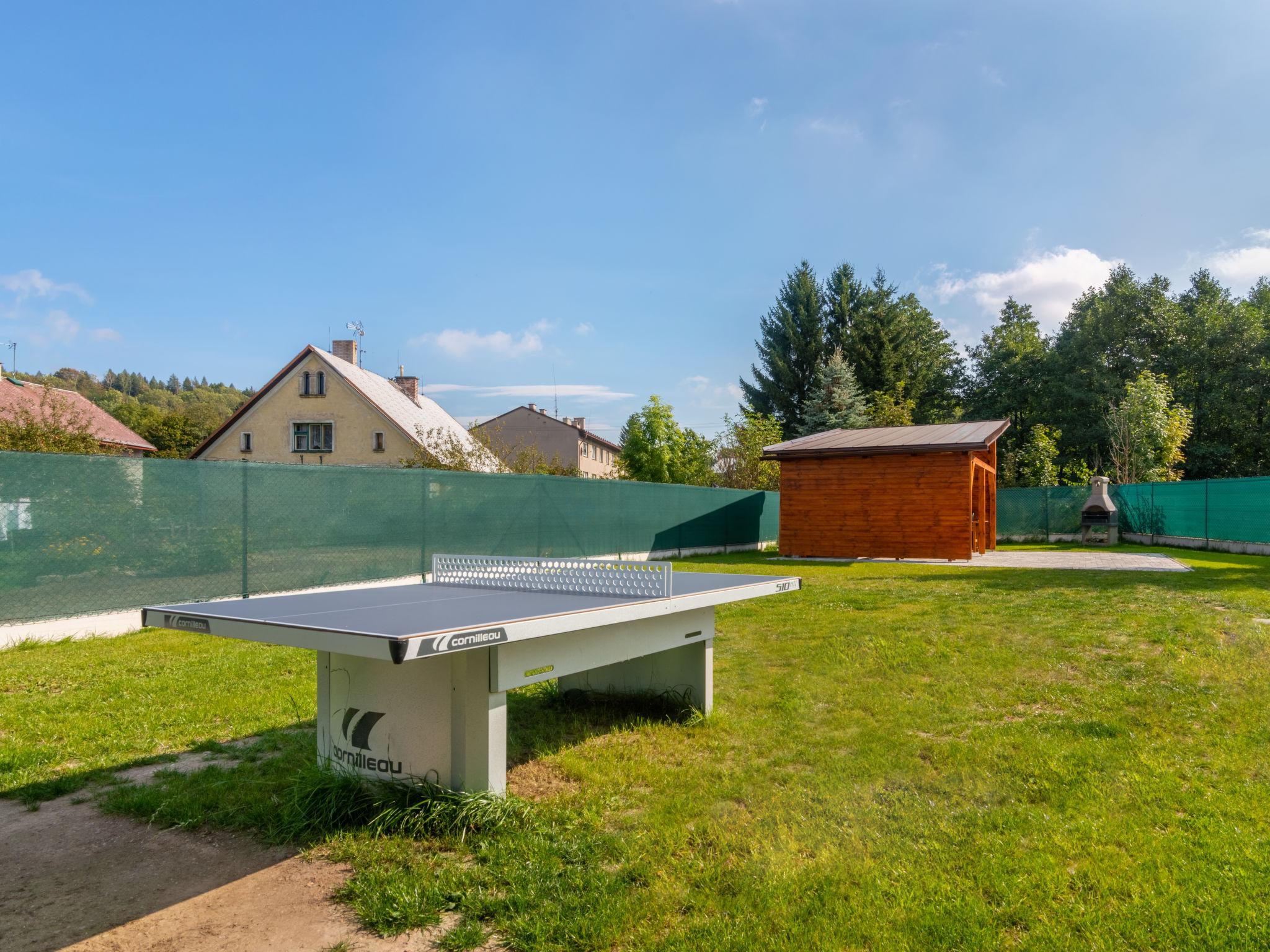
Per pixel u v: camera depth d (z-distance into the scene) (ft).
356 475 32.65
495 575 15.39
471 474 38.32
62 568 23.91
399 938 7.39
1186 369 113.80
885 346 133.49
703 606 12.96
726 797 10.78
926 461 52.21
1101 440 115.44
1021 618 23.93
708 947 6.92
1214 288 127.65
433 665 10.29
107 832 10.05
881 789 10.92
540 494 43.11
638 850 9.02
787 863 8.59
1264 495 50.96
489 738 10.03
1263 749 12.14
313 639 8.66
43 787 11.40
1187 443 110.11
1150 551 58.08
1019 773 11.39
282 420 95.81
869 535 53.83
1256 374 107.45
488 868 8.63
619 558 50.55
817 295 143.84
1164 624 22.09
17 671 19.01
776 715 14.88
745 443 107.24
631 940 7.13
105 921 7.75
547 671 10.89
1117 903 7.61
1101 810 9.91
